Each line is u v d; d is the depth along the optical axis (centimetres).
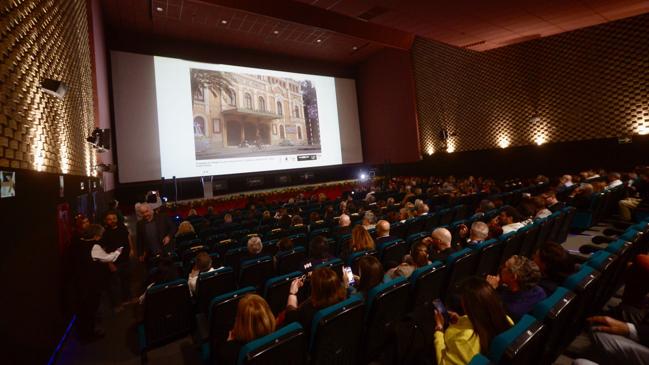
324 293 222
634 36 946
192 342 336
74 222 443
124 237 455
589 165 1048
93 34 811
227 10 1163
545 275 260
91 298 364
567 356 259
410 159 1611
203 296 334
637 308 227
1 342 212
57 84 340
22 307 250
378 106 1761
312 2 642
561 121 1104
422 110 1551
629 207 600
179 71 1333
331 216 753
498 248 364
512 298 222
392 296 247
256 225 765
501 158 1264
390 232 525
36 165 311
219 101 1411
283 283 309
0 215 219
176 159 1297
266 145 1518
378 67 1741
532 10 692
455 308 309
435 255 363
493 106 1277
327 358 213
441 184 1311
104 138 646
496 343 149
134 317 411
